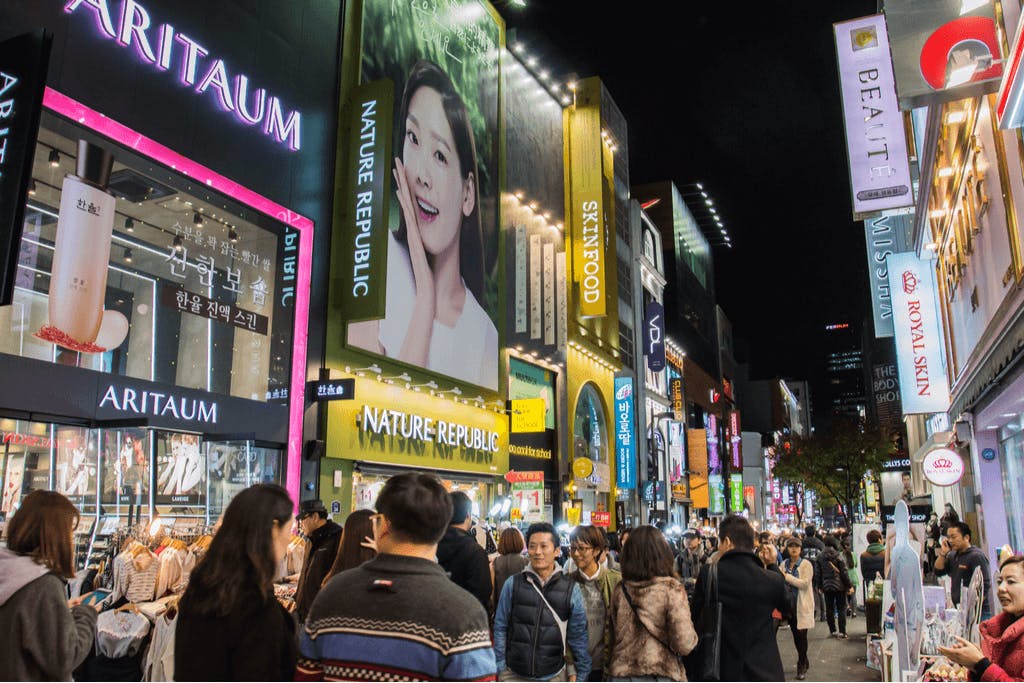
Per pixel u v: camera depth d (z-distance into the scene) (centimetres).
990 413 1460
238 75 1593
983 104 1130
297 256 1730
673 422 5669
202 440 1367
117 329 1321
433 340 2238
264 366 1697
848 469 4641
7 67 975
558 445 3231
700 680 527
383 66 2133
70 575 367
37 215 1477
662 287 5900
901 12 849
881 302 2680
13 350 1426
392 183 2133
